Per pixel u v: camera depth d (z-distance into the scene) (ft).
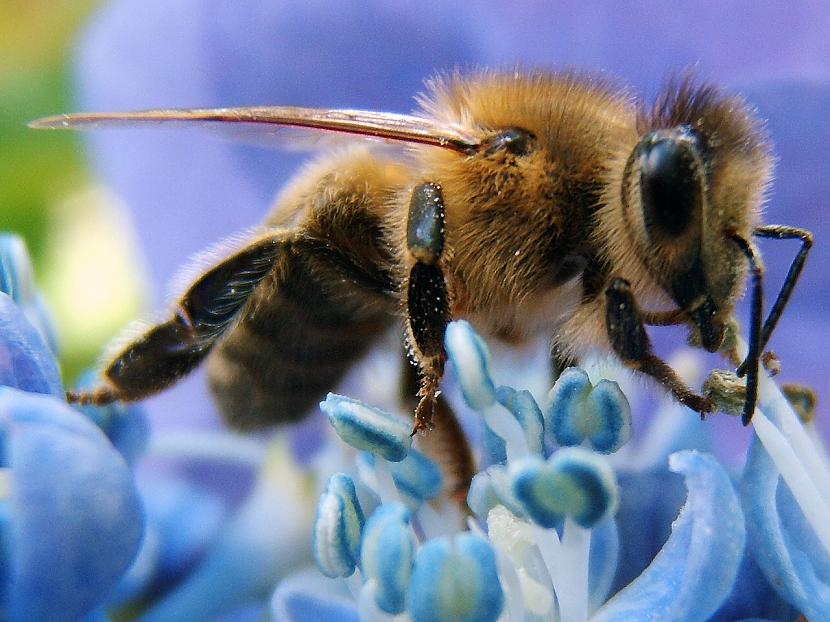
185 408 0.18
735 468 0.15
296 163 0.19
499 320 0.16
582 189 0.15
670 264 0.15
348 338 0.17
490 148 0.16
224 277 0.16
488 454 0.15
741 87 0.17
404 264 0.16
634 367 0.15
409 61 0.18
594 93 0.16
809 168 0.17
